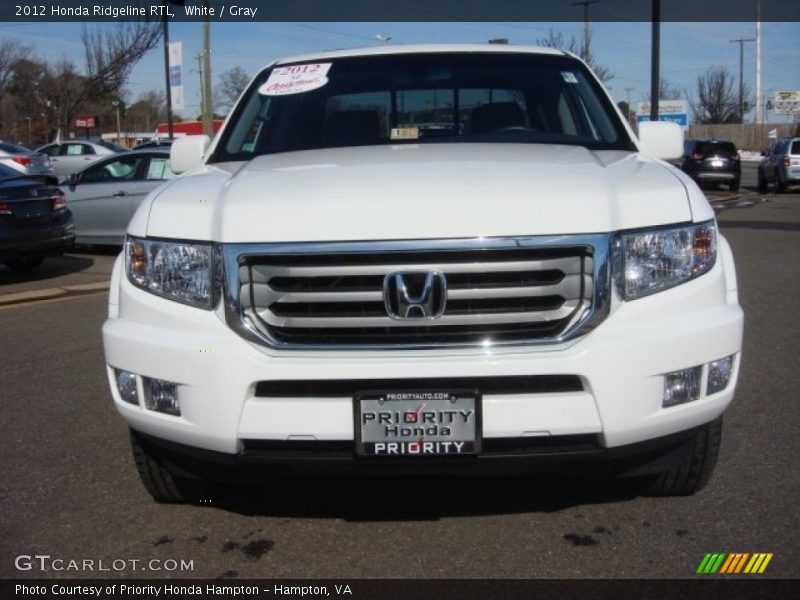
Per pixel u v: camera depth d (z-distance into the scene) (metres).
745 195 27.69
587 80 4.66
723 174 29.19
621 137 4.30
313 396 3.00
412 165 3.42
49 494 4.03
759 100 63.09
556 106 4.46
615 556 3.30
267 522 3.69
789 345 6.56
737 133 64.00
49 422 5.10
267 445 3.06
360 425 2.96
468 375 2.90
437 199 2.99
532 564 3.26
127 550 3.46
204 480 3.52
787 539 3.39
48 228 10.59
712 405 3.18
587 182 3.13
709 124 67.81
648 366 3.00
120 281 3.41
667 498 3.79
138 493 4.04
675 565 3.21
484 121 4.41
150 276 3.27
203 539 3.55
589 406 2.96
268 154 4.20
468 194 3.01
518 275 2.95
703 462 3.57
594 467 3.11
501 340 2.95
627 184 3.21
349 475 3.11
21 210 10.30
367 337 2.97
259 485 4.05
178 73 27.55
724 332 3.15
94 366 6.40
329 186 3.15
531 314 2.96
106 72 37.44
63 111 40.69
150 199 3.48
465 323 2.94
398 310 2.94
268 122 4.52
